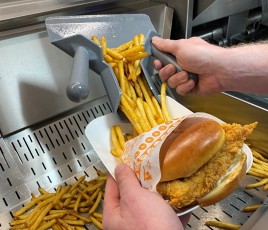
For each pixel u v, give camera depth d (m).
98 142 0.78
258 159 1.02
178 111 0.83
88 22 0.89
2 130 0.87
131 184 0.55
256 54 0.77
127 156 0.69
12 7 0.94
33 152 0.90
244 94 1.04
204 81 0.84
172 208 0.57
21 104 0.90
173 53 0.82
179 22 1.20
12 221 0.80
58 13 1.00
